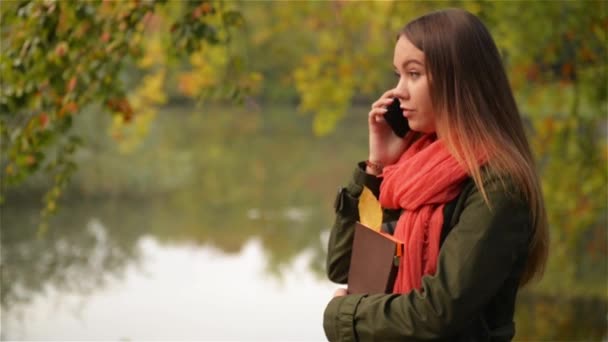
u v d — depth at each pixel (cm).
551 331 816
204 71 726
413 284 206
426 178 205
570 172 755
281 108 4753
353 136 3231
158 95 798
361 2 755
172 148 2603
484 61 209
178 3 574
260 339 823
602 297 895
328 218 1570
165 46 497
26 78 426
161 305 954
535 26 670
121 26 445
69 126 465
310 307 952
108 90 454
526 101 752
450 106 206
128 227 1424
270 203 1739
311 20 846
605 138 850
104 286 1039
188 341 815
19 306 935
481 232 194
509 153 201
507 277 205
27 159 450
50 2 412
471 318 196
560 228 800
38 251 1211
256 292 1022
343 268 240
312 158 2559
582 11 655
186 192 1836
